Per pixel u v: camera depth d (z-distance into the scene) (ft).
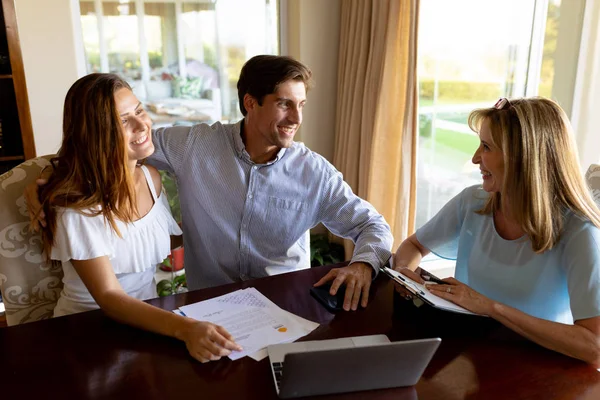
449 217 5.15
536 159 3.98
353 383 3.10
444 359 3.52
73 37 8.10
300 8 9.20
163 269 8.87
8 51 6.86
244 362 3.44
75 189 4.26
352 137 9.24
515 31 10.15
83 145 4.22
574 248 3.96
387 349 2.97
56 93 8.17
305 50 9.43
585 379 3.32
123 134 4.27
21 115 6.98
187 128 5.58
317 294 4.41
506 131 4.06
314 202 5.68
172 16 9.12
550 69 10.41
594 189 5.34
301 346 3.59
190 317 4.00
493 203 4.66
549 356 3.58
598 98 10.28
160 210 4.96
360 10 8.71
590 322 3.66
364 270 4.72
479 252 4.68
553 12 10.09
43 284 4.82
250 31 9.69
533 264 4.26
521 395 3.15
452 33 9.83
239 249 5.70
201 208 5.57
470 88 10.28
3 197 4.61
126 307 3.92
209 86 9.69
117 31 8.85
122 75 9.07
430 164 10.54
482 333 3.86
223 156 5.48
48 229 4.29
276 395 3.11
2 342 3.69
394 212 9.19
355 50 8.93
